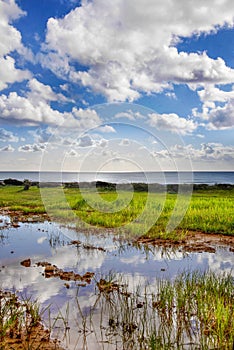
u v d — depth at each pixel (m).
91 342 4.37
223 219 11.84
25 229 12.12
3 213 16.08
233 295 5.63
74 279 6.57
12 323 4.77
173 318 5.01
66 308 5.31
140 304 5.40
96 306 5.38
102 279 6.47
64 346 4.28
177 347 4.19
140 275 6.85
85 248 9.24
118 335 4.54
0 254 8.62
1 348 4.22
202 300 5.44
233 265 7.51
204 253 8.55
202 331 4.59
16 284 6.34
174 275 6.82
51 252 8.84
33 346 4.26
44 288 6.13
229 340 4.25
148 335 4.49
